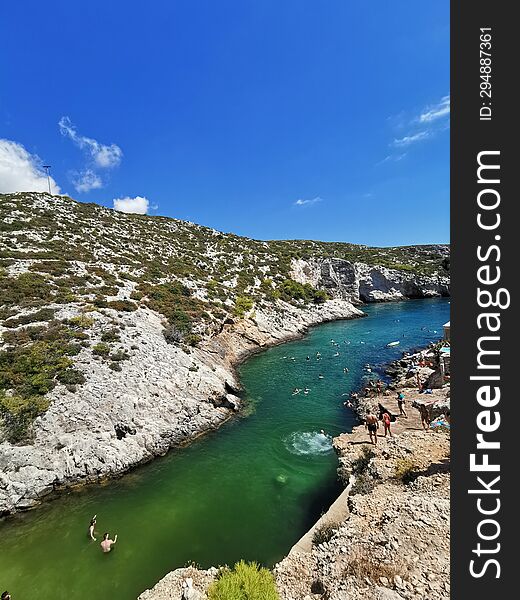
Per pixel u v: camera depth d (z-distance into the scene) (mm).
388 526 10867
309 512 14391
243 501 15266
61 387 20078
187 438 21031
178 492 16031
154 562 12039
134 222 78500
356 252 130625
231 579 10062
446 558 9125
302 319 61281
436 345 36531
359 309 83688
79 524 14094
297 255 89500
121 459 17875
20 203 61906
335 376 33375
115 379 22328
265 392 29422
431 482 13102
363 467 16281
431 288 104688
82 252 48156
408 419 20500
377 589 8547
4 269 35188
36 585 11281
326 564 10227
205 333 38219
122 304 33844
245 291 59531
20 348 22141
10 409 17500
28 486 15453
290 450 19484
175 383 24625
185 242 76875
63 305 30125
